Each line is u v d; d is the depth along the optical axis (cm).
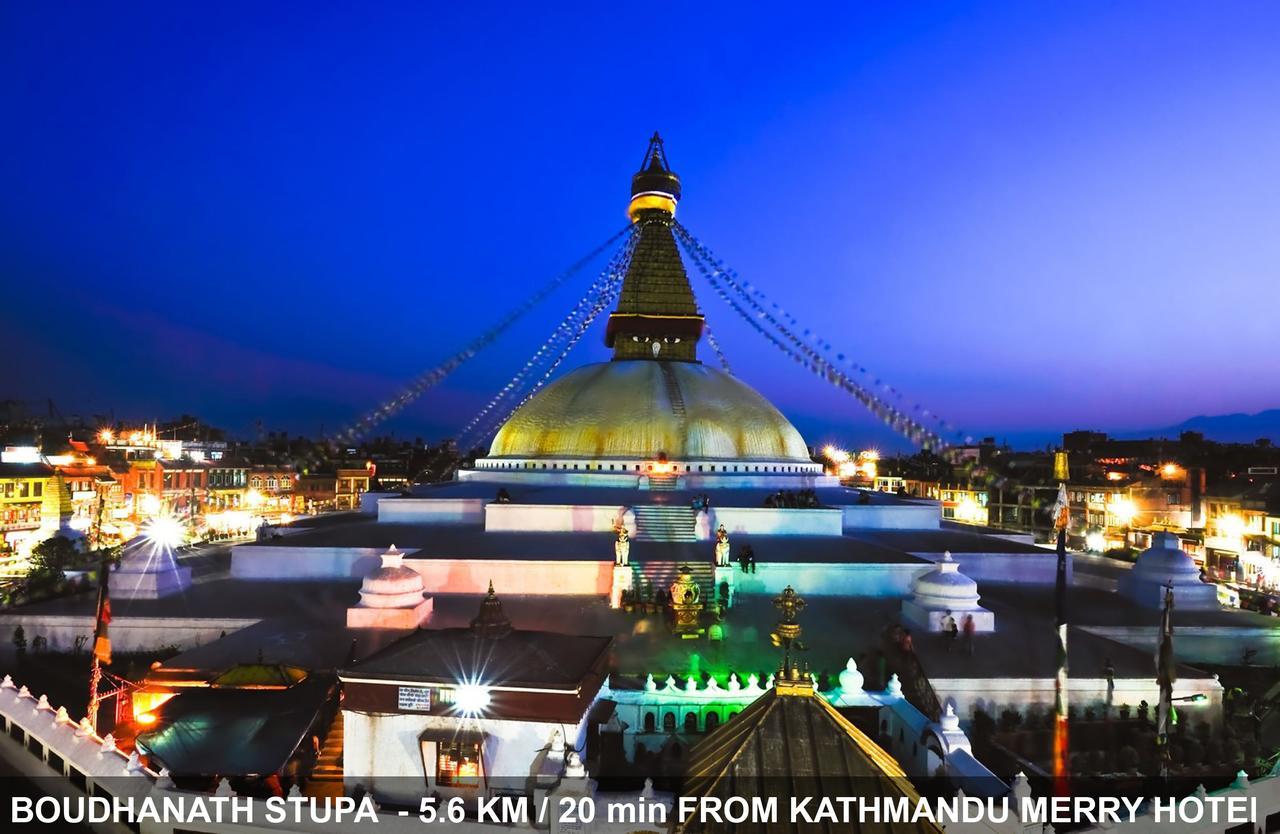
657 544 3197
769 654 2184
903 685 1948
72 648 2530
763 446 4228
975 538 3638
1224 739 1748
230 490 7462
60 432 6950
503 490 3547
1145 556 3012
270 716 1562
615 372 4397
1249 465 6369
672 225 4797
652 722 1747
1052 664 2091
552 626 2438
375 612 2420
